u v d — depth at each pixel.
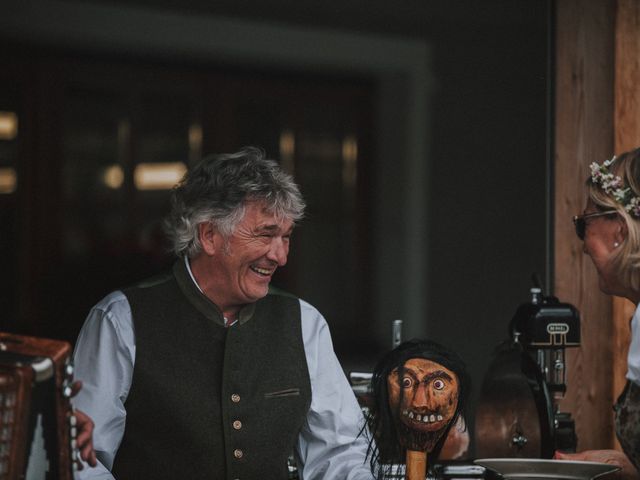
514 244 8.98
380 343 9.12
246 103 8.68
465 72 8.95
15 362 3.12
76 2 8.20
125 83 8.41
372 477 4.30
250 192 4.24
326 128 8.91
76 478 3.69
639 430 4.44
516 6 8.73
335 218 8.95
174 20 8.45
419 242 9.12
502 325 9.02
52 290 8.28
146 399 4.29
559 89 6.61
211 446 4.31
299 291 8.86
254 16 8.62
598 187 4.54
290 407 4.46
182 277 4.44
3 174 8.20
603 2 6.51
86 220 8.38
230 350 4.41
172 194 4.45
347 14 8.81
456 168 9.09
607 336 6.55
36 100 8.17
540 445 4.73
